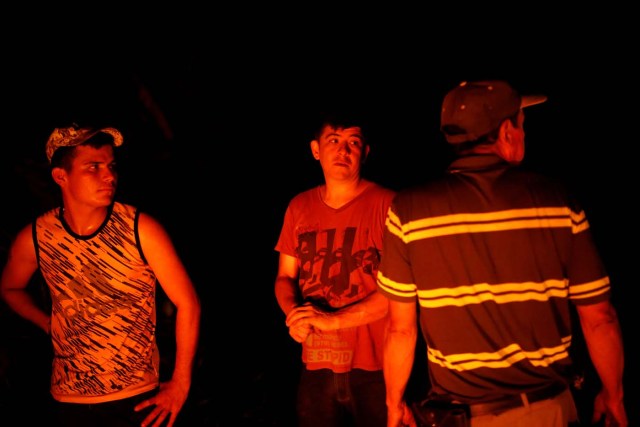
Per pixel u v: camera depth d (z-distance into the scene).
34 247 2.87
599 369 2.33
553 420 2.23
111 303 2.82
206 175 4.94
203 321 4.50
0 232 4.08
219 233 4.82
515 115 2.32
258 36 5.47
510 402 2.23
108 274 2.81
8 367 3.93
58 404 2.90
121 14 4.90
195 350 3.01
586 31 5.98
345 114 2.95
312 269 3.02
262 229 4.99
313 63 5.64
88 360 2.84
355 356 2.95
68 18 4.71
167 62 5.03
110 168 2.78
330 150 2.94
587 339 2.31
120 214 2.82
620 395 2.37
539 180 2.23
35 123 4.35
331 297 2.96
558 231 2.19
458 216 2.22
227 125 5.15
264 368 4.43
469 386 2.27
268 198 5.14
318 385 3.00
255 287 4.76
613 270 4.91
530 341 2.21
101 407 2.85
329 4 5.70
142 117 4.77
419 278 2.30
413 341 2.47
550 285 2.20
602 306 2.26
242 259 4.84
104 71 4.75
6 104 4.34
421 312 2.35
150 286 2.92
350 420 3.18
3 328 3.96
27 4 4.56
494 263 2.20
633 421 3.78
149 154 4.73
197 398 4.17
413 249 2.30
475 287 2.21
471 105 2.26
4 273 3.06
